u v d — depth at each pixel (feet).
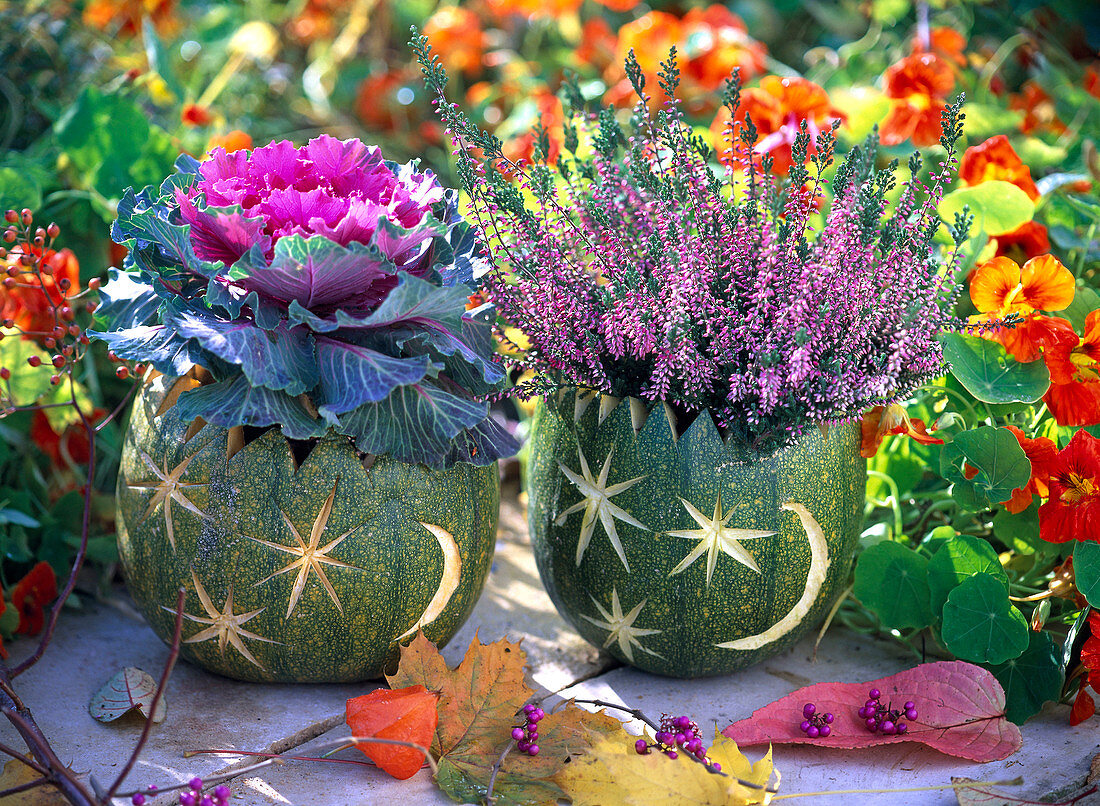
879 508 5.34
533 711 3.70
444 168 9.05
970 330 4.12
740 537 3.94
